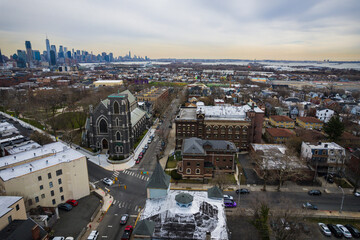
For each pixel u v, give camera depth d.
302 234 62.09
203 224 47.78
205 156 94.88
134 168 100.06
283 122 157.25
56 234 60.78
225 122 115.44
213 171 95.06
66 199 74.69
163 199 56.97
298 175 89.44
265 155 95.56
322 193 82.31
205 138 118.69
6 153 88.69
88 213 70.31
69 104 198.75
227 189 84.00
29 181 64.69
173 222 48.06
